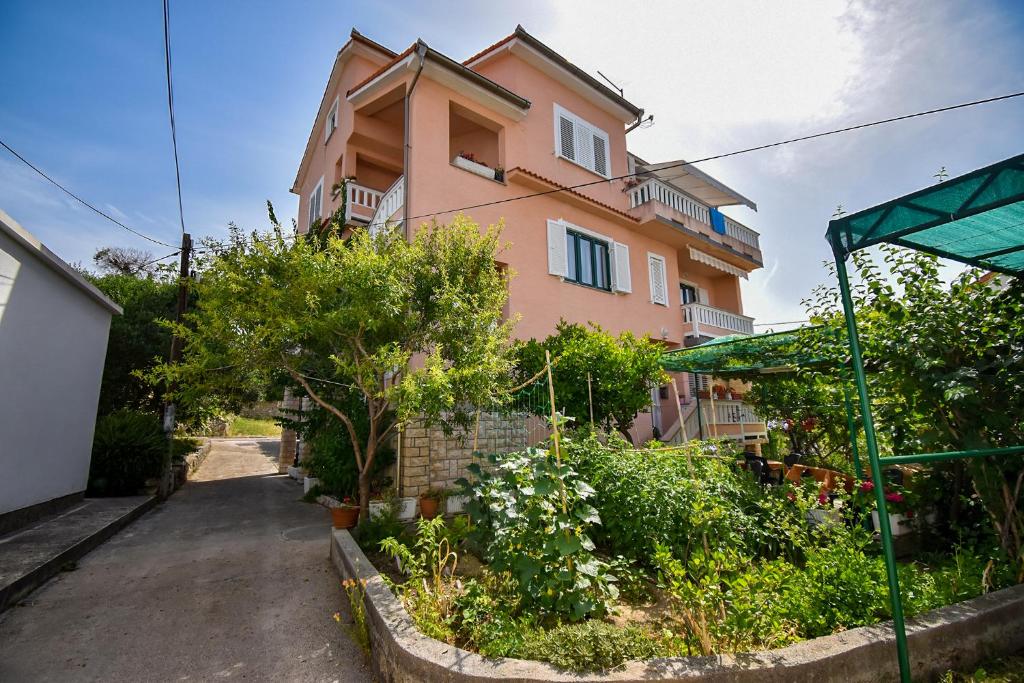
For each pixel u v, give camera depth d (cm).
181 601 514
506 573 431
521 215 1277
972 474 506
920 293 531
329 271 631
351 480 921
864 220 386
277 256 650
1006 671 348
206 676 375
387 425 902
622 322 1466
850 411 719
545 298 1273
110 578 582
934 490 620
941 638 348
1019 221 404
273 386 968
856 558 405
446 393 580
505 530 427
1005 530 482
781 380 992
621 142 1662
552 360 857
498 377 726
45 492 834
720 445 759
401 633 341
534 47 1381
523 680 282
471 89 1205
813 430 1071
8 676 370
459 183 1161
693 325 1652
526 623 366
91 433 1011
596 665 297
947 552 580
